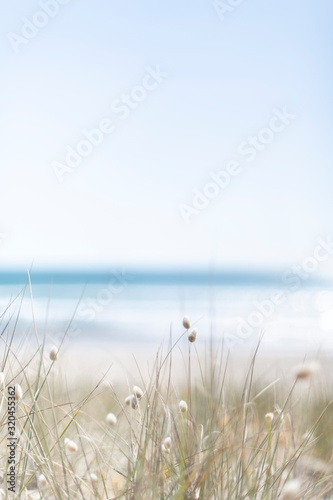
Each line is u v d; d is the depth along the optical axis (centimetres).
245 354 901
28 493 240
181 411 251
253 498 229
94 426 351
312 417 357
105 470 275
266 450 248
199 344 749
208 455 231
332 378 448
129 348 1273
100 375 510
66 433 298
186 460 235
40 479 227
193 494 222
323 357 597
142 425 246
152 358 884
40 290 2986
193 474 227
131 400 245
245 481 237
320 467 288
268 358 810
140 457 230
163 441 242
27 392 305
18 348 342
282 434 290
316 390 409
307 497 249
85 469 282
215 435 249
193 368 512
